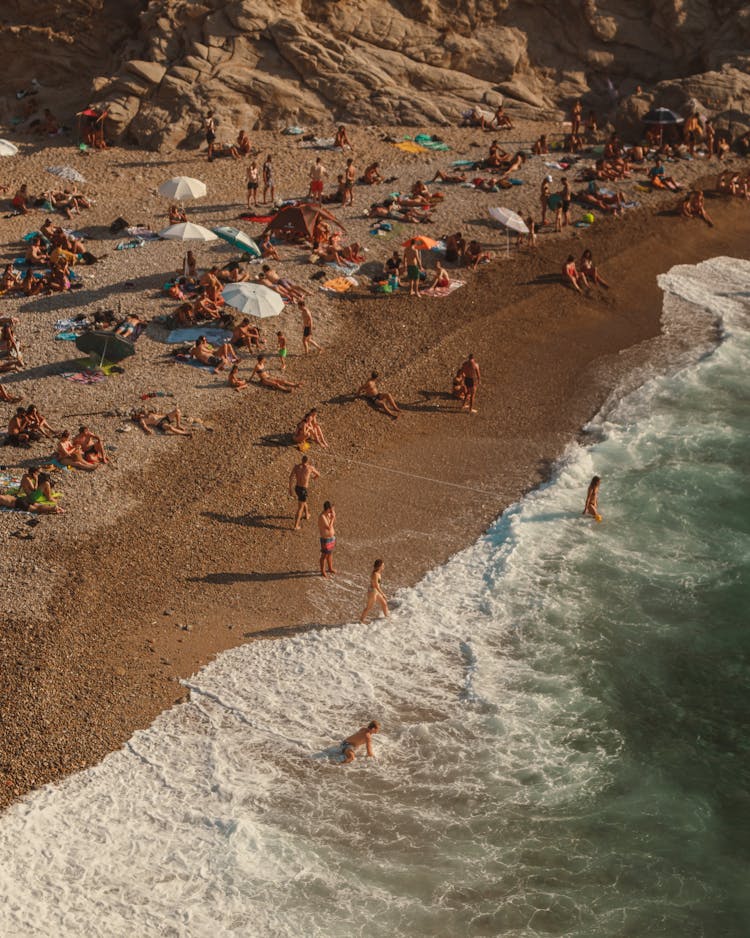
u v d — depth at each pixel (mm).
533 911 21172
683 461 36688
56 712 24812
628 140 63438
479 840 22703
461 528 33125
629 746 25203
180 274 45125
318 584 30141
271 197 53156
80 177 54219
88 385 37812
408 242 46062
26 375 38094
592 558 31656
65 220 50188
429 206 53406
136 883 21312
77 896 20906
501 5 66625
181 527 31453
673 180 58125
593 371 42844
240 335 40719
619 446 37562
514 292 47312
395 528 32844
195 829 22516
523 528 32844
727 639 28531
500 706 26188
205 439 35594
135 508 31969
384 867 21984
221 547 30969
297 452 35562
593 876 21969
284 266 47031
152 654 26953
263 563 30625
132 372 38875
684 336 45781
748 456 37000
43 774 23344
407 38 65125
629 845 22688
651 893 21641
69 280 44594
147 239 48875
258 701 25953
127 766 23844
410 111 62688
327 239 48719
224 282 44094
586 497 34469
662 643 28391
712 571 31094
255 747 24703
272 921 20719
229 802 23234
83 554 29844
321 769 24281
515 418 39375
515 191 55688
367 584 30359
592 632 28766
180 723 25125
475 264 48969
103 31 62844
